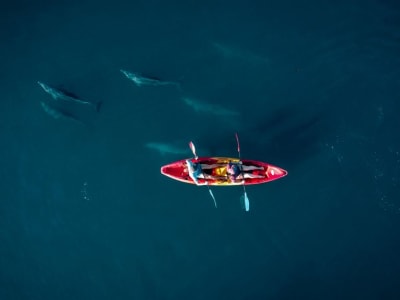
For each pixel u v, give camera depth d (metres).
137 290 24.28
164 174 24.89
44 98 28.05
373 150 25.78
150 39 29.02
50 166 26.83
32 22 30.05
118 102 27.55
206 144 26.25
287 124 26.50
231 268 24.36
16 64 29.09
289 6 29.19
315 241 24.59
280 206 25.22
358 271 23.92
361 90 26.95
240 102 27.12
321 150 25.95
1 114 28.06
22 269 25.08
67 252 25.22
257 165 24.58
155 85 27.66
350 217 24.89
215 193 25.55
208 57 28.23
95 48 29.09
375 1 28.73
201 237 24.94
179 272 24.44
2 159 27.23
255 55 28.11
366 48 27.73
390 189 25.16
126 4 30.05
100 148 26.78
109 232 25.36
